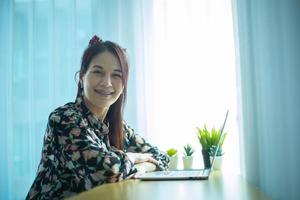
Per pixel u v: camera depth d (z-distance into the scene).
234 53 1.70
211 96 1.92
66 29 2.05
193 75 1.95
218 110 1.90
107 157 1.08
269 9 1.35
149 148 1.52
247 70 1.45
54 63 2.03
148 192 0.90
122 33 2.01
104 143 1.30
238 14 1.50
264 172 1.32
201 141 1.57
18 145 2.04
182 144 1.92
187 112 1.94
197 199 0.81
